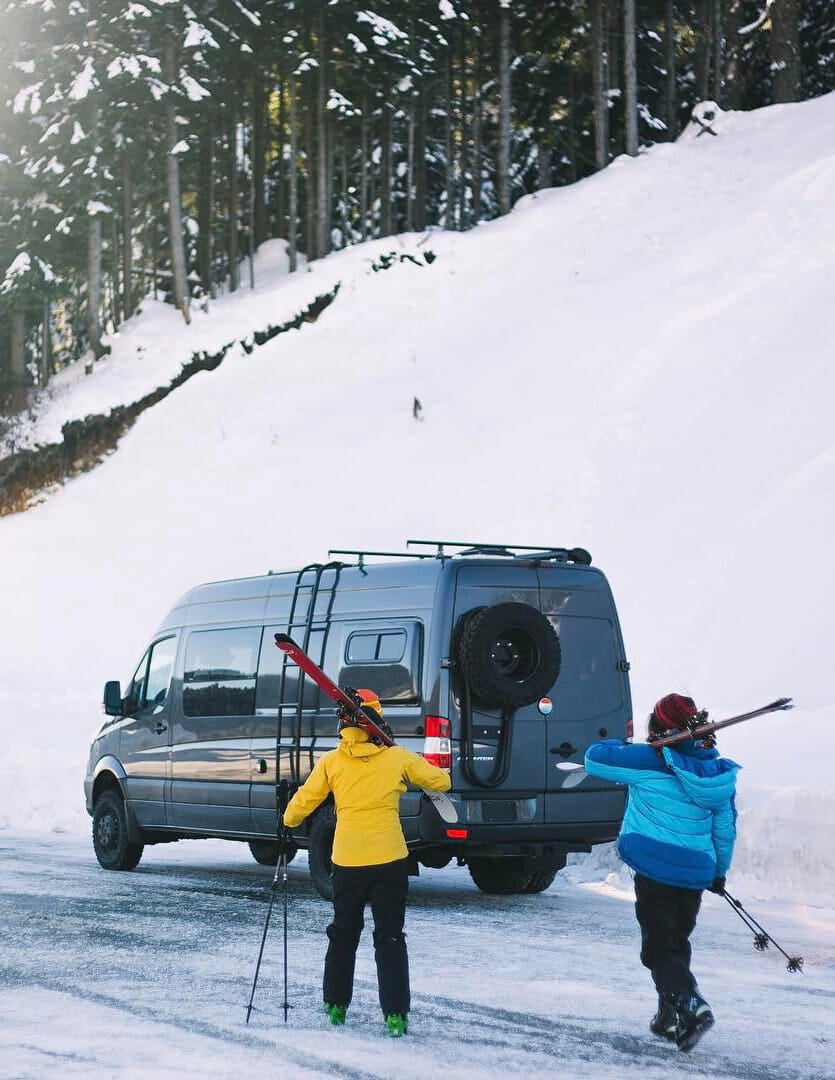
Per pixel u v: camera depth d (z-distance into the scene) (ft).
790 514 98.89
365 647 45.50
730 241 154.20
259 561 133.59
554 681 43.62
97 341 201.05
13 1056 24.44
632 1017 27.81
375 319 174.70
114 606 137.08
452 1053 24.67
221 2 208.64
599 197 184.75
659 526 108.68
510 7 205.98
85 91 190.08
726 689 84.79
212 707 51.85
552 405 137.18
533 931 39.32
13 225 203.21
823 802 46.01
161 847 66.95
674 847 25.26
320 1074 23.15
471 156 253.24
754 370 122.31
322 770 27.12
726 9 221.25
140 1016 27.84
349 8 209.97
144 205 244.63
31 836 69.77
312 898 46.80
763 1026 27.20
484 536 121.08
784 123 190.49
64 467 171.94
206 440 163.12
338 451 148.46
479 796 42.98
